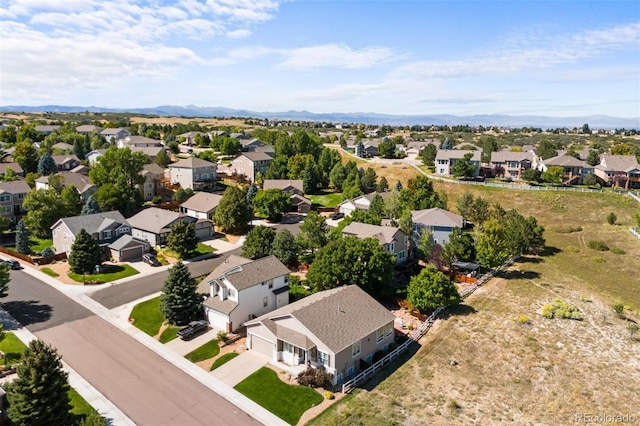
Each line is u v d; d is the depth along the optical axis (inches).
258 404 1254.9
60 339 1593.3
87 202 3070.9
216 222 3088.1
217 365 1448.1
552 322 1777.8
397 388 1342.3
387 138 7185.0
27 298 1943.9
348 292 1676.9
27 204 2864.2
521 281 2210.9
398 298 1964.8
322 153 4832.7
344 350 1380.4
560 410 1259.2
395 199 2965.1
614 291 2108.8
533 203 3587.6
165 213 2886.3
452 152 4606.3
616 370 1461.6
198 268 2364.7
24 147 4394.7
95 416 1010.1
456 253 2269.9
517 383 1382.9
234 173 4626.0
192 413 1210.0
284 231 2356.1
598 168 4128.9
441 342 1622.8
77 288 2065.7
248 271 1782.7
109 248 2518.5
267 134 6486.2
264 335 1501.0
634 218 3164.4
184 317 1692.9
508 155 4544.8
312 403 1261.1
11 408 1051.3
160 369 1419.8
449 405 1263.5
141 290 2043.6
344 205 3595.0
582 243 2837.1
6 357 1460.4
